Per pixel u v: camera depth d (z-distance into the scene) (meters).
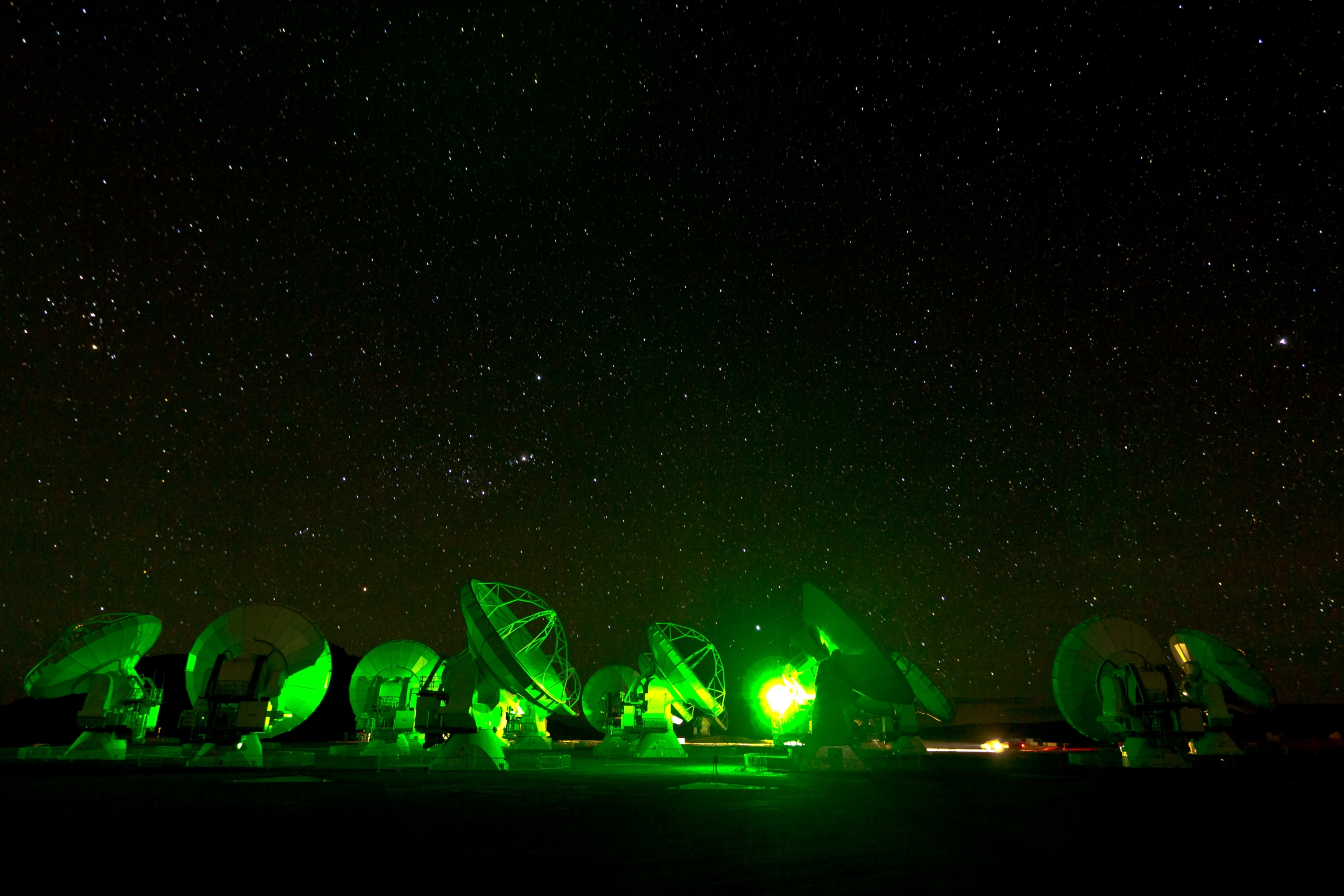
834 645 30.17
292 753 35.25
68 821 15.45
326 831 14.24
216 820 15.74
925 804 19.00
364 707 42.88
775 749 43.56
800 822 15.72
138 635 34.75
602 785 24.20
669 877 10.37
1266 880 10.33
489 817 16.33
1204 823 15.78
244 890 9.62
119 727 34.03
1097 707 33.91
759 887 9.82
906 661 39.94
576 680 36.53
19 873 10.54
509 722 52.62
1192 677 37.41
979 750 55.16
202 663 31.69
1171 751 32.09
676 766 34.88
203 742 30.45
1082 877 10.48
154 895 9.34
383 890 9.60
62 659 33.50
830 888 9.77
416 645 44.16
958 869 10.95
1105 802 19.70
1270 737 55.09
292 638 32.25
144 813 16.88
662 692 45.09
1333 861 11.64
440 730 32.06
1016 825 15.38
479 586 32.66
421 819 15.95
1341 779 26.61
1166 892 9.62
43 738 65.00
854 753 29.91
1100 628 34.50
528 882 10.05
